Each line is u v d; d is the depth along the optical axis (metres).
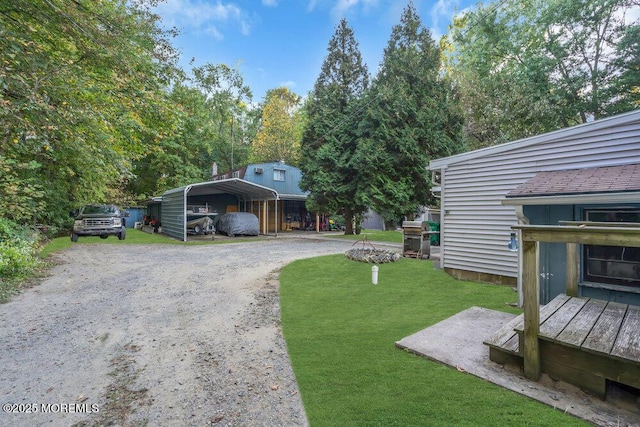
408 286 5.85
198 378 2.75
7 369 2.93
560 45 15.91
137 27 7.82
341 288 5.81
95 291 5.67
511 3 17.36
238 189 18.62
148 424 2.15
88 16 6.41
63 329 3.91
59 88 6.38
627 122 4.10
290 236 17.38
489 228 5.96
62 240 13.16
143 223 24.52
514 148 5.48
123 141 10.63
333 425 2.06
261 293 5.55
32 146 6.93
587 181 3.95
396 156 13.77
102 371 2.89
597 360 2.26
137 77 7.21
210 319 4.26
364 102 15.27
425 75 13.88
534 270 2.52
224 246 12.45
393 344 3.29
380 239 15.33
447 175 6.74
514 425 1.99
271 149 30.30
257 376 2.76
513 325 3.16
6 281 5.90
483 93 15.77
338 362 2.94
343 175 15.88
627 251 3.73
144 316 4.38
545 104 14.48
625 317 2.95
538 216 4.47
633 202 3.56
